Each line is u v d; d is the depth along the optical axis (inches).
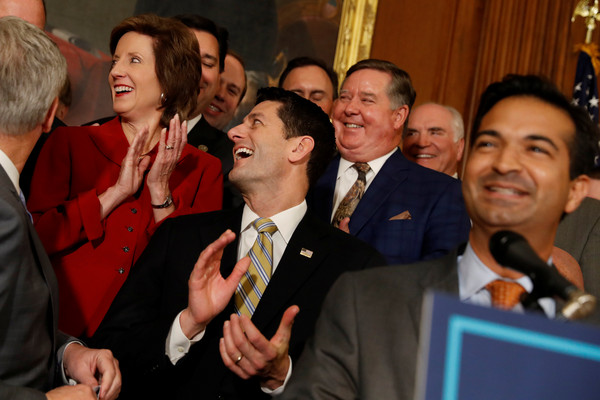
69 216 91.9
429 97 213.8
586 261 118.1
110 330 81.3
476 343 32.6
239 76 164.2
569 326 33.0
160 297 84.6
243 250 87.6
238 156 92.8
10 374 64.5
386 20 212.1
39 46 70.6
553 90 55.1
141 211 98.4
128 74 102.5
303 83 144.7
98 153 101.0
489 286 53.7
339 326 56.7
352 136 117.6
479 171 54.7
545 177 53.1
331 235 88.0
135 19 105.8
